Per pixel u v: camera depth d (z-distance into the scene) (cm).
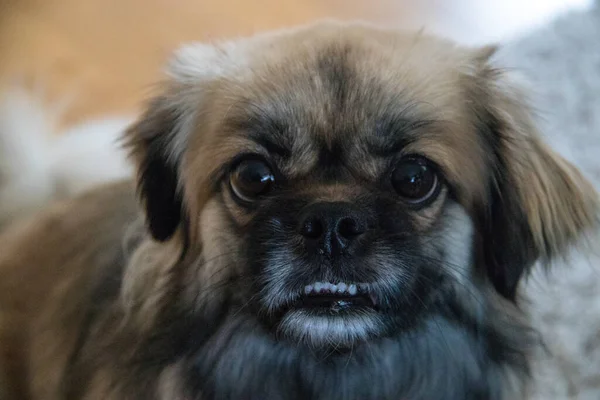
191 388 42
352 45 39
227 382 42
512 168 42
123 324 43
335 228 37
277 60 39
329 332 39
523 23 77
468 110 40
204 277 41
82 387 45
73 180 54
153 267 43
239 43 42
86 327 45
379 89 38
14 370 48
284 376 43
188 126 42
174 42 73
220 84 41
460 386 42
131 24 75
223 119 39
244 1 78
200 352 42
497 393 43
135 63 71
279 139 39
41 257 48
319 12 77
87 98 67
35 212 52
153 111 44
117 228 47
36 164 53
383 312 39
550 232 43
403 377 42
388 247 38
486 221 41
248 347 42
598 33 71
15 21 75
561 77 67
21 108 54
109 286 45
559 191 43
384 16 77
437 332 41
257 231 38
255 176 39
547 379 51
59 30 74
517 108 42
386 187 39
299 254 37
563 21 73
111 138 55
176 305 42
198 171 40
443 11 79
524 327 43
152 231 43
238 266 39
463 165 40
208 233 40
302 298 38
